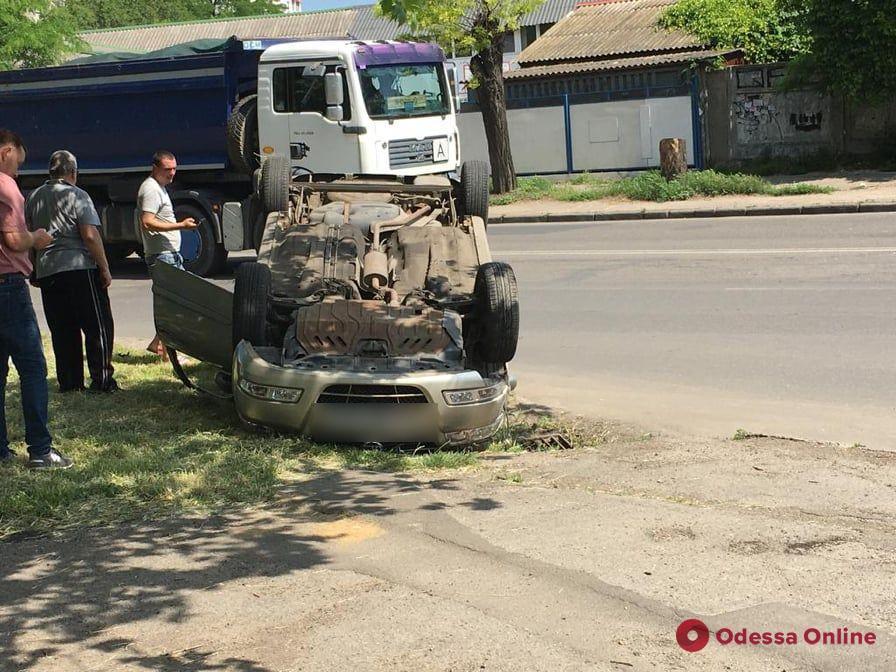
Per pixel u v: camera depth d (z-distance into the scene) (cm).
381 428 699
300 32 4853
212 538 523
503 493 594
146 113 1677
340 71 1586
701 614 427
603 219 2178
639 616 425
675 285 1348
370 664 390
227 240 1166
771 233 1745
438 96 1700
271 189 1003
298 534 527
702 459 670
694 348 1023
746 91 2544
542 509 562
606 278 1436
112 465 636
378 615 430
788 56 2877
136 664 396
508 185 2567
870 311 1120
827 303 1173
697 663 386
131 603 447
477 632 413
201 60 1619
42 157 1806
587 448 718
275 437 719
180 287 833
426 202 1051
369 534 526
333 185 1047
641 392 884
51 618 434
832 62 2339
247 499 584
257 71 1648
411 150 1650
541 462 674
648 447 710
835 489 595
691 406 834
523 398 877
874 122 2423
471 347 842
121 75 1677
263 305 788
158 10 7588
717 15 2881
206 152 1659
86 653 405
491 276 802
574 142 2797
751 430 761
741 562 480
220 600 448
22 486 598
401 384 695
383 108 1614
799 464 651
